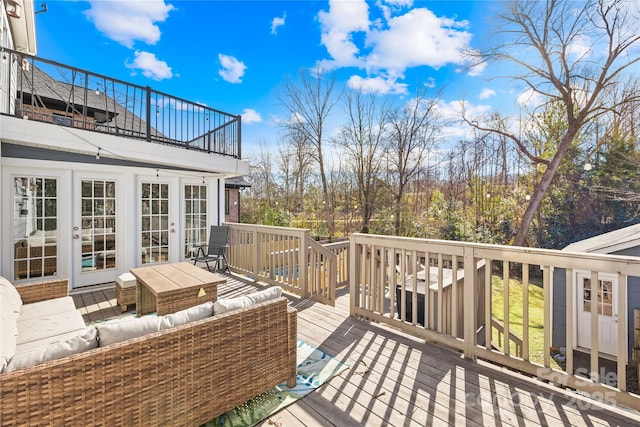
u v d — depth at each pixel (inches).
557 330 223.8
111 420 54.6
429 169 547.5
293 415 74.5
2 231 159.5
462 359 99.3
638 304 189.6
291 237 180.7
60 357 51.5
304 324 130.8
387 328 125.6
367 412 75.1
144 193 213.6
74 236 183.3
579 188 421.7
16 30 248.7
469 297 99.0
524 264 87.9
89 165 186.4
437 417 72.8
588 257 76.5
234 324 72.0
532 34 390.0
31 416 46.9
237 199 563.8
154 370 59.6
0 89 176.1
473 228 495.2
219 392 69.6
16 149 162.1
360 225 586.6
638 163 376.8
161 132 230.5
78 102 281.9
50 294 115.8
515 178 476.1
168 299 123.3
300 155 637.9
